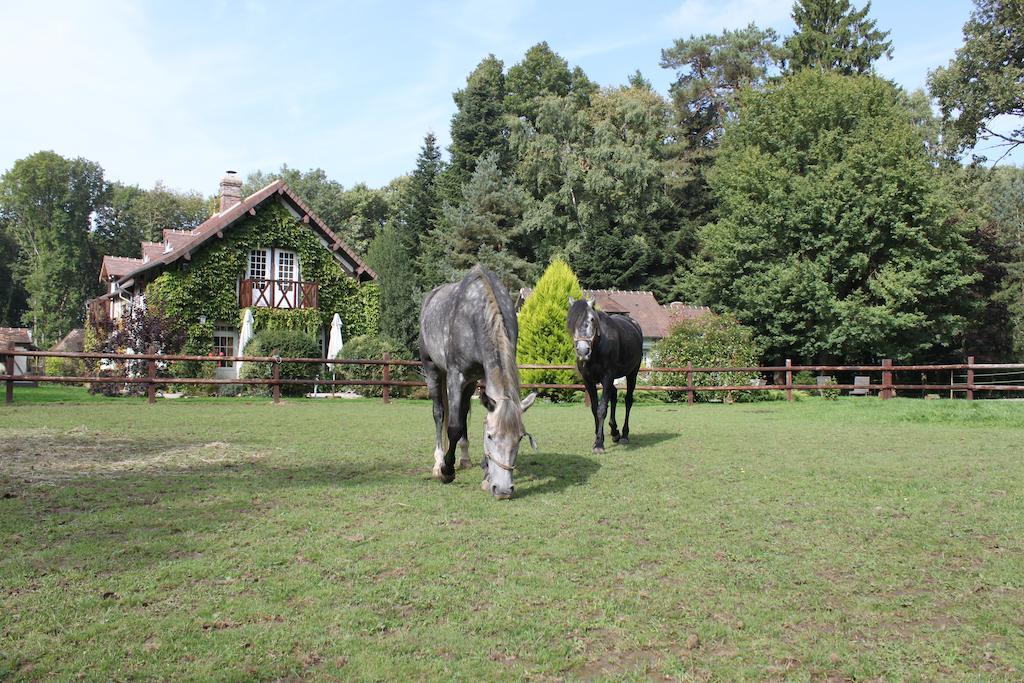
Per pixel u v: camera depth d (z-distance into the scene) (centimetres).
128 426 1049
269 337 2233
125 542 435
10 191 5722
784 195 2919
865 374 2998
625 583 381
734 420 1316
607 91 4944
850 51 3656
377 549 432
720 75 4912
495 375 583
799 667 290
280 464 730
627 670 286
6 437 894
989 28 2506
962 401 1547
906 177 2655
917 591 374
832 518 518
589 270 4275
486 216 4091
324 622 325
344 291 2870
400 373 2139
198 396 1950
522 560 416
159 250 3228
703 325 2102
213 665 282
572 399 1858
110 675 273
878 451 859
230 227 2622
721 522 507
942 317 2786
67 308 5756
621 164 4188
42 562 397
